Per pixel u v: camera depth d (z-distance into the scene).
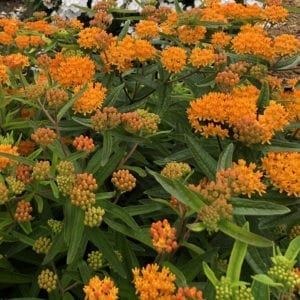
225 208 0.33
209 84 0.55
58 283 0.41
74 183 0.39
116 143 0.48
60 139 0.45
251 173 0.38
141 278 0.31
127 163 0.54
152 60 0.63
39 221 0.46
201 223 0.33
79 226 0.38
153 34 0.62
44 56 0.56
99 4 0.77
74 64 0.50
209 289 0.34
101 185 0.45
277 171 0.40
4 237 0.42
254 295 0.30
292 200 0.41
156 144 0.54
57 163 0.43
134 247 0.43
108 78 0.57
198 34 0.63
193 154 0.41
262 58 0.60
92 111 0.49
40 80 0.58
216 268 0.37
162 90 0.57
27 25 0.75
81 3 1.22
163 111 0.54
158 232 0.33
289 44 0.58
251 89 0.50
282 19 0.69
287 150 0.42
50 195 0.43
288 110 0.50
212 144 0.48
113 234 0.44
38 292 0.43
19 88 0.60
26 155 0.53
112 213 0.39
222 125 0.47
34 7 1.38
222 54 0.58
